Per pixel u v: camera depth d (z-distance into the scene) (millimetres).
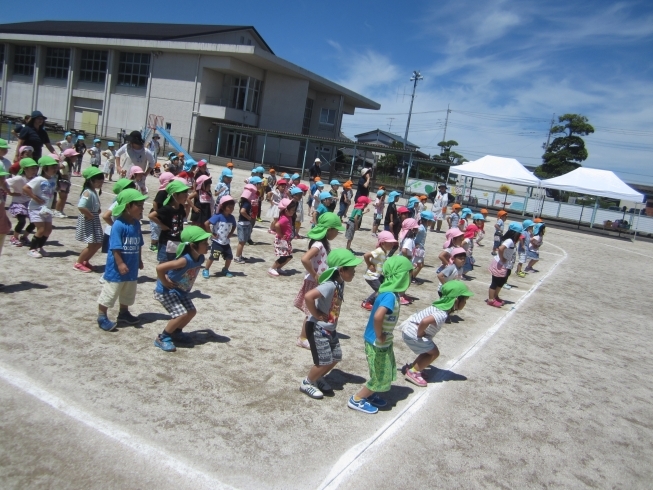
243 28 48250
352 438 4504
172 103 44500
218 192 12070
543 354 7637
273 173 20875
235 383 5176
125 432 4066
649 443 5238
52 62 50156
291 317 7504
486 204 41000
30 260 8289
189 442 4062
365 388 4973
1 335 5422
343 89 53250
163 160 35344
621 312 11438
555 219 38281
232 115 43250
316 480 3844
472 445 4711
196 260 5609
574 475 4461
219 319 6984
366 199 12961
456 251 8078
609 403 6125
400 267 4914
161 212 7457
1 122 38969
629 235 34688
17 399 4312
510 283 13094
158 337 5777
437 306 5738
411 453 4418
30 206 8305
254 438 4254
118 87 47281
